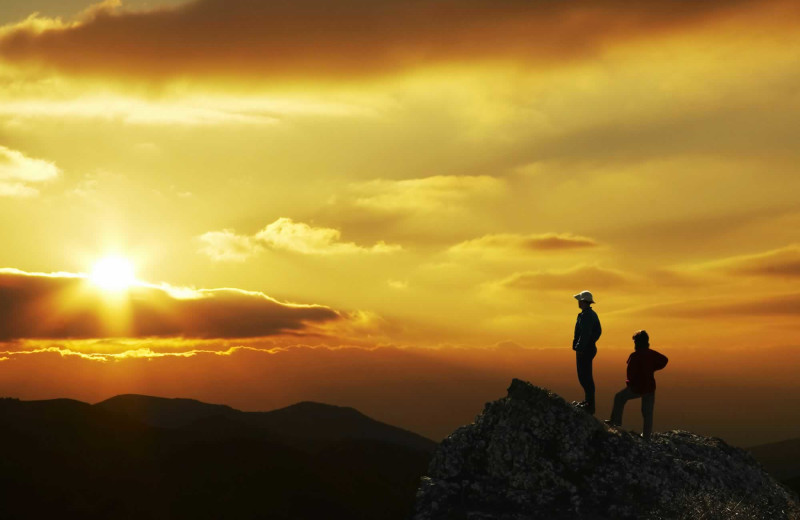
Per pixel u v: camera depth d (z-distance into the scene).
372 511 54.59
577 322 17.98
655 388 17.55
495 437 16.66
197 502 51.47
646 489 15.68
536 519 14.99
